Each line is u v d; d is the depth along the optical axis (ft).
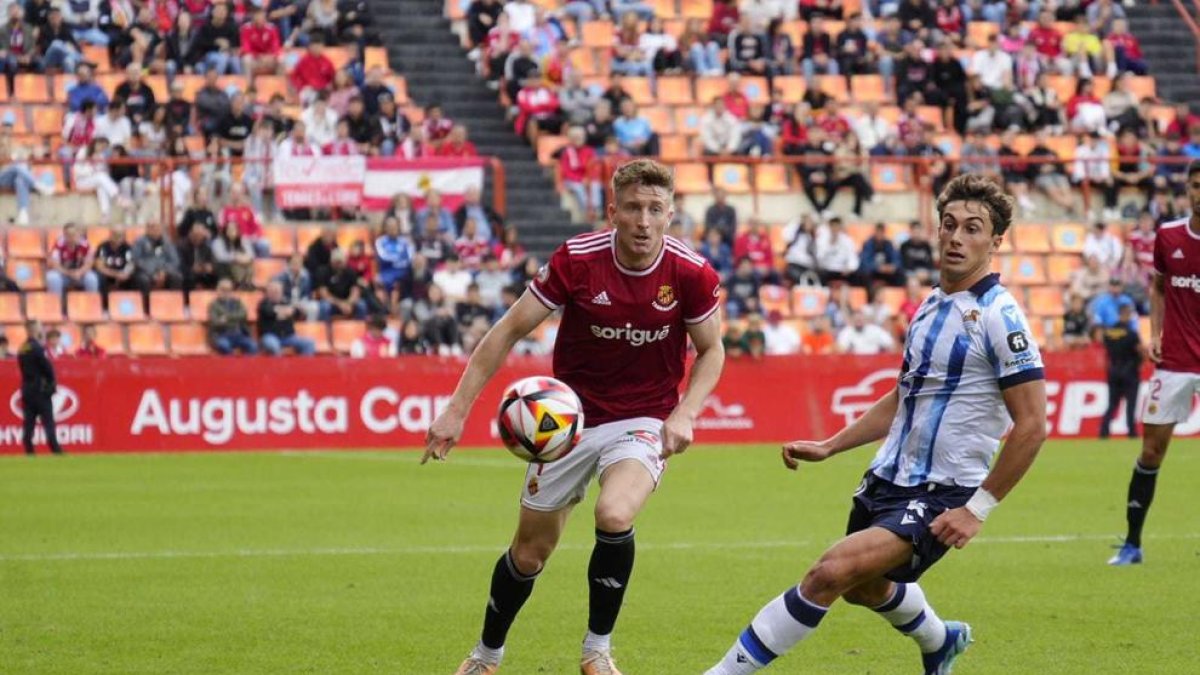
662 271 37.93
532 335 125.39
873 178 145.28
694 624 48.80
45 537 69.97
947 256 34.94
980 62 154.71
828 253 135.74
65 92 136.87
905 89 152.15
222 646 45.42
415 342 124.26
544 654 44.37
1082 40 161.89
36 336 110.22
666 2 159.43
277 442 117.19
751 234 135.74
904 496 35.12
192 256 126.93
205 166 130.93
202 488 90.48
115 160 129.39
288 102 139.85
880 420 37.40
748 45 152.46
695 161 139.64
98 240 129.29
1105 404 125.90
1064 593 54.19
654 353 38.60
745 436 122.42
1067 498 84.12
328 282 125.90
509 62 145.89
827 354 124.36
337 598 53.83
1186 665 42.50
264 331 123.24
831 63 153.69
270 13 144.56
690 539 68.95
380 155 135.95
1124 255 141.90
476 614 50.72
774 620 34.17
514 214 139.44
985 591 54.60
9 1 138.41
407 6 153.79
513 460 108.27
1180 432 126.41
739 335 122.62
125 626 48.55
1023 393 33.88
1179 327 59.36
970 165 145.18
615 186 37.47
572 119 144.46
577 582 57.21
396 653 44.47
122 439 115.03
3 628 48.19
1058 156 152.46
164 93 139.44
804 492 88.48
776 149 144.77
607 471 38.14
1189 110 165.17
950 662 38.65
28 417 111.34
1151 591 54.60
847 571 33.81
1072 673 41.57
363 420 118.62
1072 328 134.51
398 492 88.43
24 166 128.77
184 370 115.96
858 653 44.24
